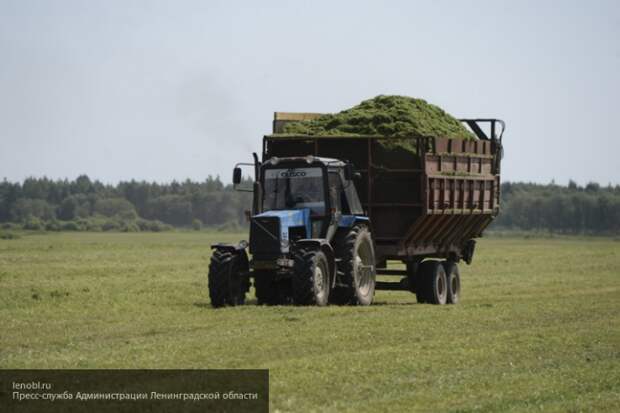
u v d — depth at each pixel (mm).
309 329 41594
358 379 30984
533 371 33312
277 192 53969
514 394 29484
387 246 58156
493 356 35938
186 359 33969
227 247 52156
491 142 65938
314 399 28375
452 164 60188
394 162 58156
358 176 55031
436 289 60750
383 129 59031
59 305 52812
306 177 53844
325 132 59844
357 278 54531
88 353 35188
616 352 37500
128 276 81188
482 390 29859
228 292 51000
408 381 30859
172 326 42625
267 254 50938
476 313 50000
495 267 107000
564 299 61562
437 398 28609
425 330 42250
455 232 64000
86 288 64938
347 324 43500
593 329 44094
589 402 28750
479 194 64000
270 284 53750
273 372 31734
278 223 50812
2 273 81500
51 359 33844
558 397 29328
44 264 100312
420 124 59750
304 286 50344
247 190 54438
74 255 123625
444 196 59219
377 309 51125
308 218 53094
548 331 43000
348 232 54812
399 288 60812
